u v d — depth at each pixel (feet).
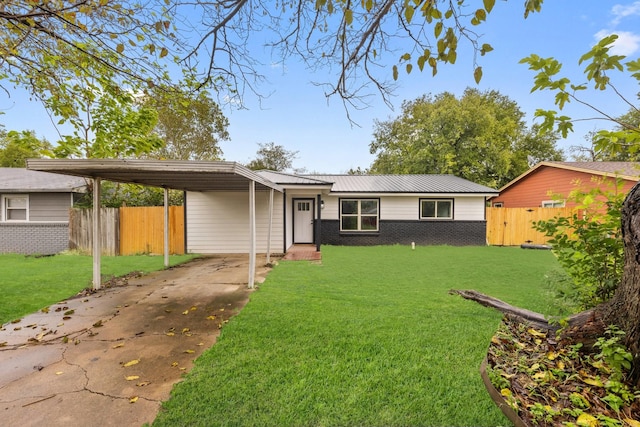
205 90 13.75
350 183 48.21
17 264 27.12
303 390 8.00
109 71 14.37
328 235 45.19
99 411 7.31
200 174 17.81
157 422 6.88
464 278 22.04
